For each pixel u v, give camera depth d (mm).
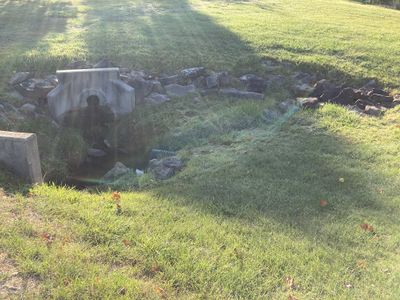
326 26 14023
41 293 3500
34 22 13031
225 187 5953
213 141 7879
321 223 5121
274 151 7227
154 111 8867
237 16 14805
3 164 5750
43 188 5523
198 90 9578
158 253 4156
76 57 9781
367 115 8953
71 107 8680
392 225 5172
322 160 6910
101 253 4098
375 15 17422
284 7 17516
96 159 8219
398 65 11031
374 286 4043
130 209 5078
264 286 3896
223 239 4562
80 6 15727
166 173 6785
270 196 5715
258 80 9953
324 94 9680
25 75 9016
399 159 7051
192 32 12250
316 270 4180
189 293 3734
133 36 11570
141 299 3543
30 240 4164
